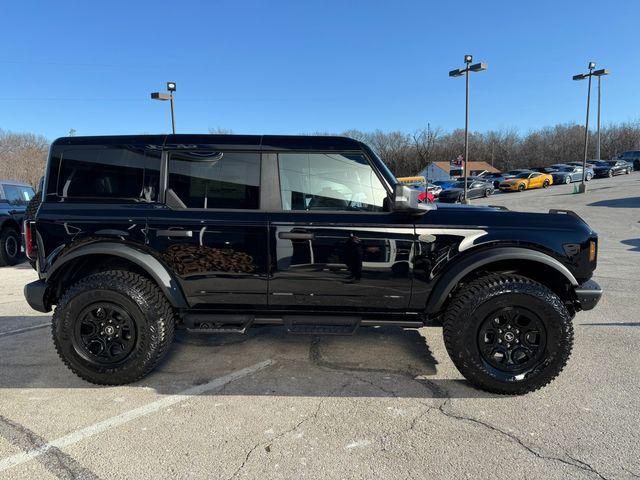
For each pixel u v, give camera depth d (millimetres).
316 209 3426
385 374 3727
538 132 85875
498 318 3281
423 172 76062
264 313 3572
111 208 3469
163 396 3352
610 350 4156
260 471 2469
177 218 3400
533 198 29375
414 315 3525
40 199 3762
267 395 3363
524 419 2994
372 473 2447
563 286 3535
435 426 2918
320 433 2844
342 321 3467
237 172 3449
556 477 2406
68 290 3463
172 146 3471
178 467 2508
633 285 6801
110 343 3453
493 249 3309
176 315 3738
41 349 4320
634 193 26734
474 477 2410
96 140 3545
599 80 45062
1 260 9211
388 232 3324
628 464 2504
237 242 3393
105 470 2484
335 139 3447
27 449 2682
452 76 26828
